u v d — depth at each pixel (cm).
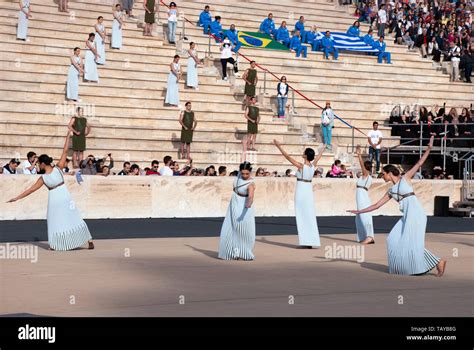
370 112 3978
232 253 1661
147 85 3550
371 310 1123
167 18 4050
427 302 1195
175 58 3472
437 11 4866
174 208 2736
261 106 3719
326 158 3538
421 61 4472
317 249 1898
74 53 3275
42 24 3559
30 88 3253
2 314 1066
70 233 1756
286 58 4081
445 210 3172
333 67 4194
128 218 2664
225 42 3766
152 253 1750
